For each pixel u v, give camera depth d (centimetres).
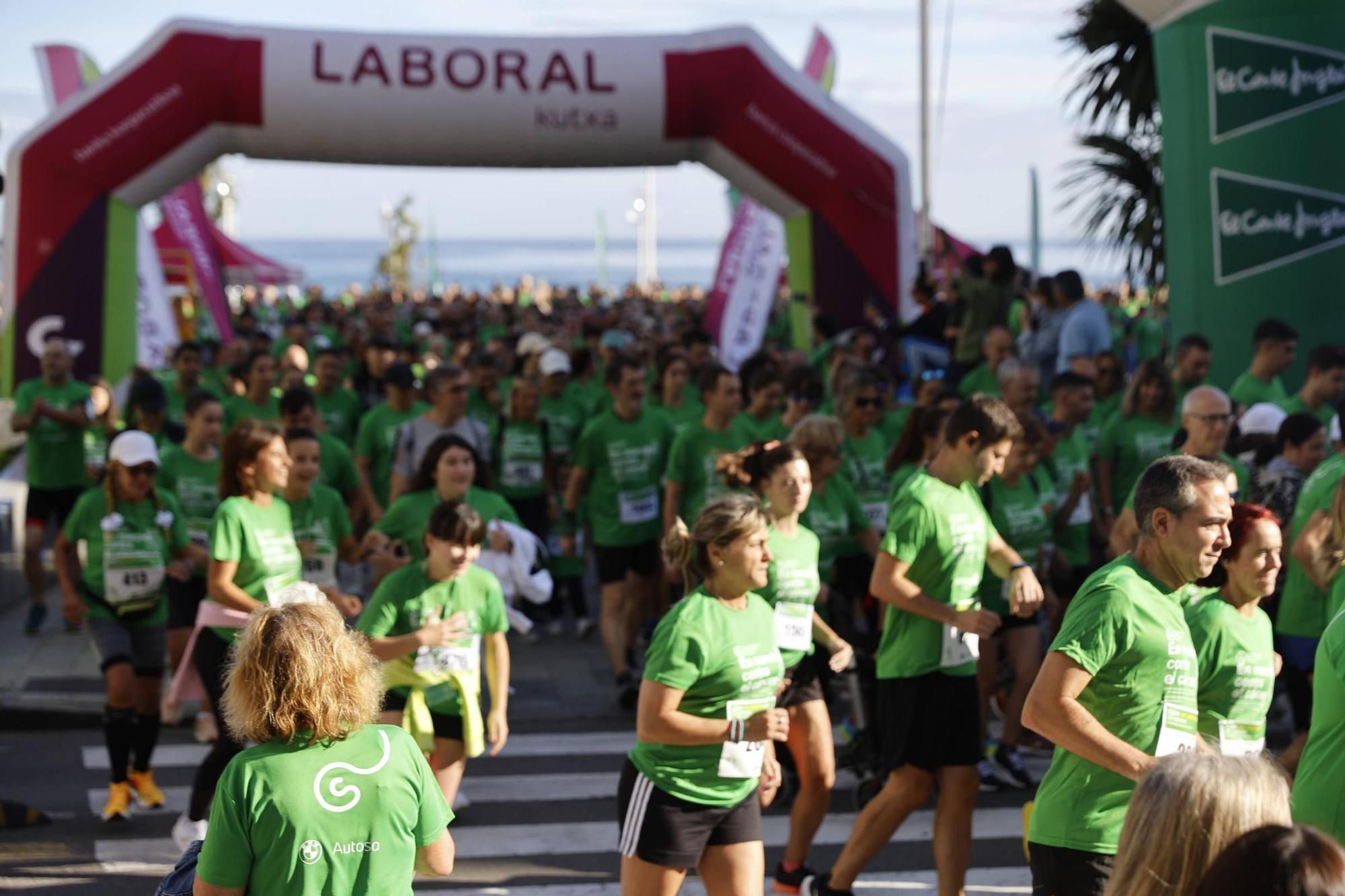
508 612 723
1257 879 219
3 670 943
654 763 454
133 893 587
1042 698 387
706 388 854
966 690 537
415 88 1298
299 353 1171
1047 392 1105
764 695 459
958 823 538
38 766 777
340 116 1302
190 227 2159
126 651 678
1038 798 410
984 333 1241
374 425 975
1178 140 1074
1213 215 1057
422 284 5931
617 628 904
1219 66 1043
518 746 819
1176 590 395
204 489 832
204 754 788
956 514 538
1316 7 1014
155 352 1534
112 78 1289
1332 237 1027
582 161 1361
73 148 1291
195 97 1296
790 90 1345
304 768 314
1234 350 1057
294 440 681
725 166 1385
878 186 1363
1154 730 392
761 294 1744
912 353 1316
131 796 696
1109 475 870
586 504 1073
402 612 566
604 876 620
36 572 1051
